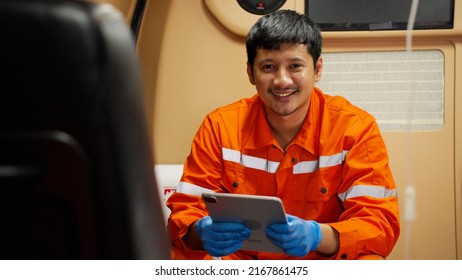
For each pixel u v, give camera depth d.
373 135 2.08
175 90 2.85
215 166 2.15
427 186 2.75
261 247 1.76
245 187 2.13
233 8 2.78
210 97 2.84
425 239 2.77
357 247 1.87
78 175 0.63
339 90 2.80
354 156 2.05
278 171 2.09
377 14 2.72
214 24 2.83
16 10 0.61
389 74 2.77
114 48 0.62
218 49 2.83
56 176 0.63
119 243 0.65
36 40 0.61
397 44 2.75
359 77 2.78
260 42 1.94
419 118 2.77
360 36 2.74
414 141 2.76
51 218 0.65
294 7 2.76
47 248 0.66
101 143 0.62
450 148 2.75
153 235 0.66
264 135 2.10
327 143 2.07
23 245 0.65
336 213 2.12
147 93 2.85
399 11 2.71
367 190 1.99
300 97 1.96
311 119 2.09
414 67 2.76
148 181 0.65
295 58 1.92
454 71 2.74
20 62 0.61
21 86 0.61
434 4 2.70
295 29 1.92
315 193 2.08
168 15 2.84
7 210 0.64
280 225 1.66
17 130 0.62
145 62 2.86
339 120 2.09
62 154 0.62
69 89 0.61
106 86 0.62
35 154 0.62
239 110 2.20
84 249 0.65
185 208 2.07
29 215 0.65
